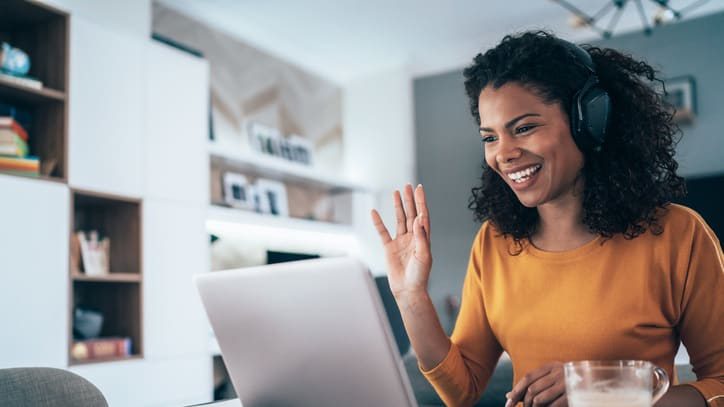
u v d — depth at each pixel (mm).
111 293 3406
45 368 999
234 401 1060
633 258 1029
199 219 3723
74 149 3080
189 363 3525
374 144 5844
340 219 5574
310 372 896
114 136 3283
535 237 1131
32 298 2816
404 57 5641
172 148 3604
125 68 3377
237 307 918
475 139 5539
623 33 4961
